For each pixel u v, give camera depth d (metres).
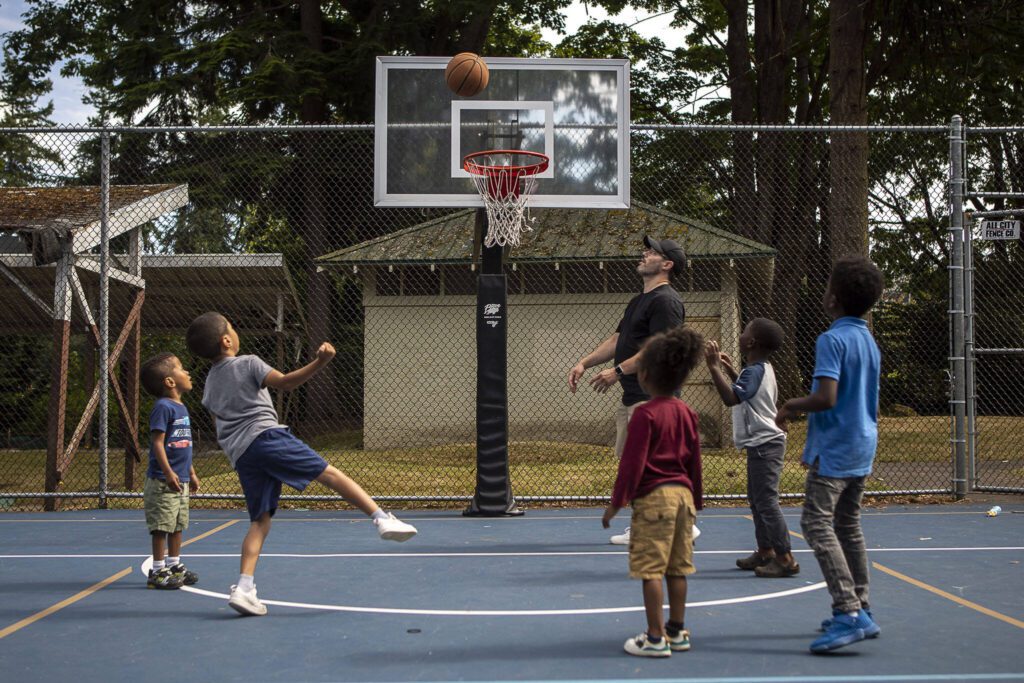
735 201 22.34
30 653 4.20
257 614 4.84
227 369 4.99
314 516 8.55
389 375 18.27
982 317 20.28
